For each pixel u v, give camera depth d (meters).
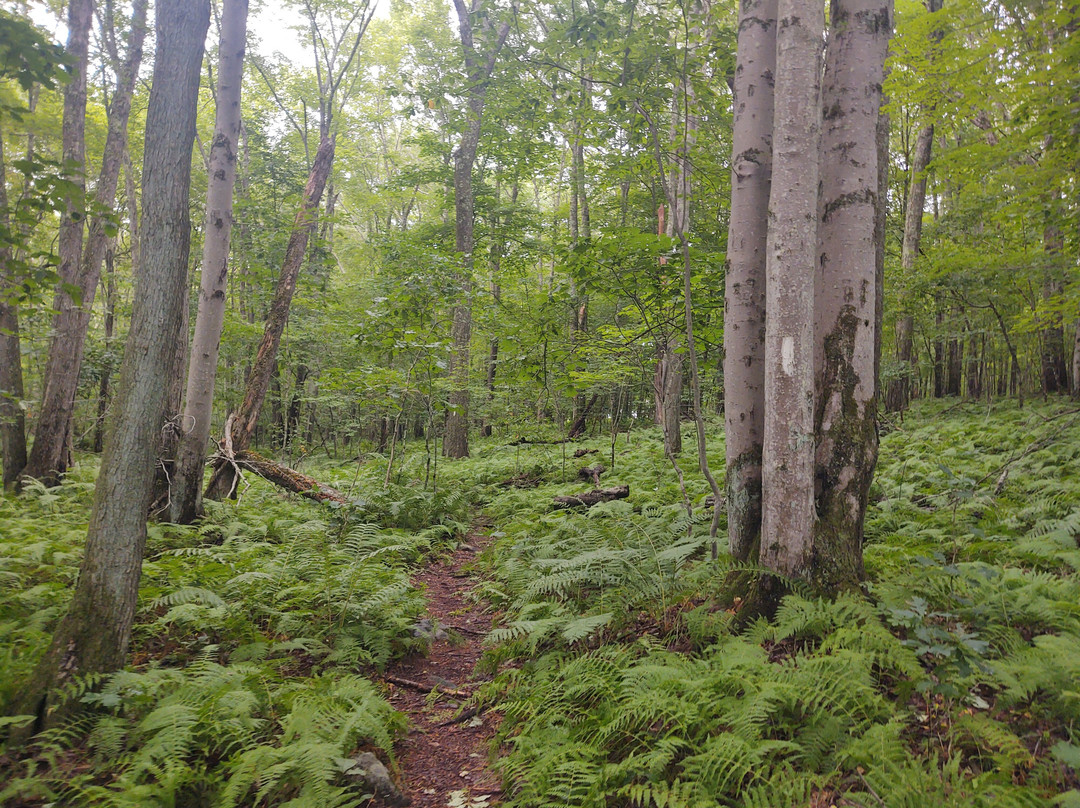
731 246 5.33
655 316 8.39
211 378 8.60
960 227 15.04
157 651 4.71
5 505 9.26
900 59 6.91
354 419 22.02
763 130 5.21
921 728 3.15
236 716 3.53
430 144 22.52
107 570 3.79
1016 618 3.91
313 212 11.02
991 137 13.71
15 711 3.49
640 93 7.86
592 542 6.67
